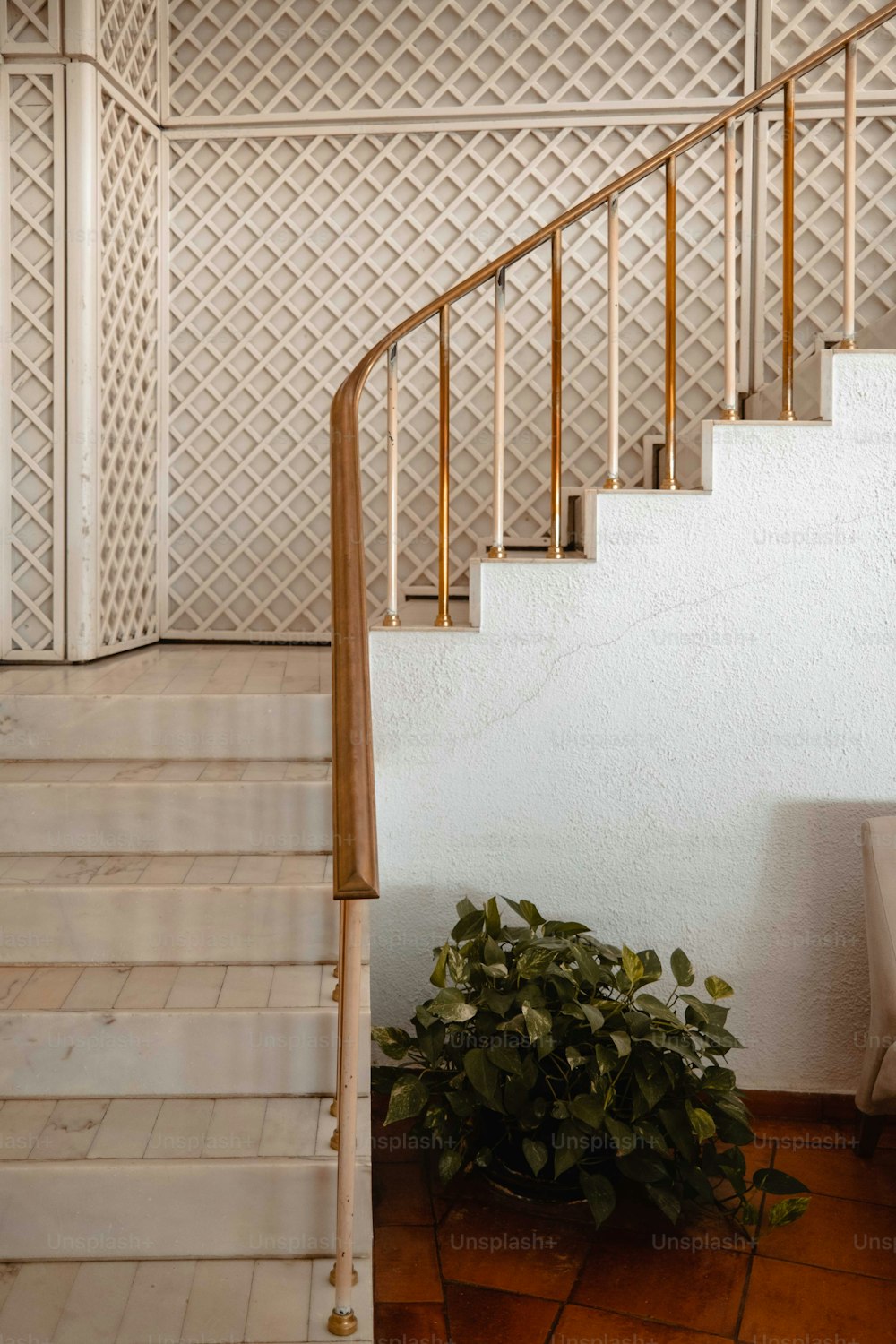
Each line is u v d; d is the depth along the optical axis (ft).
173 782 7.81
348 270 12.39
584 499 8.07
